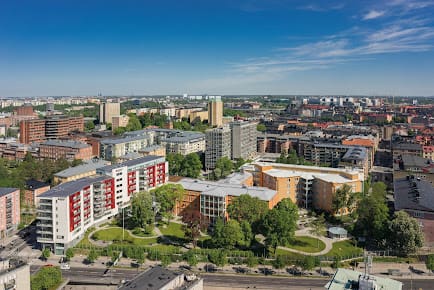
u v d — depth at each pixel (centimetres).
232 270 19725
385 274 19075
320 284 18262
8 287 13700
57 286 17438
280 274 19300
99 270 19688
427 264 18700
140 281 12988
